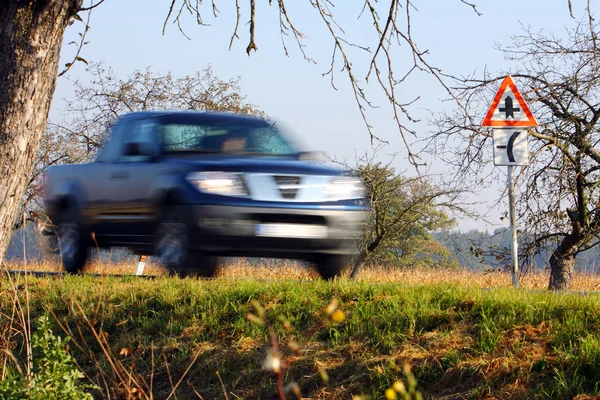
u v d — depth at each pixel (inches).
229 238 456.8
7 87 215.0
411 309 402.9
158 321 447.5
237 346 409.7
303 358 386.3
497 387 328.5
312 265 522.9
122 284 499.8
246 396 378.6
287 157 510.0
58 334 452.1
